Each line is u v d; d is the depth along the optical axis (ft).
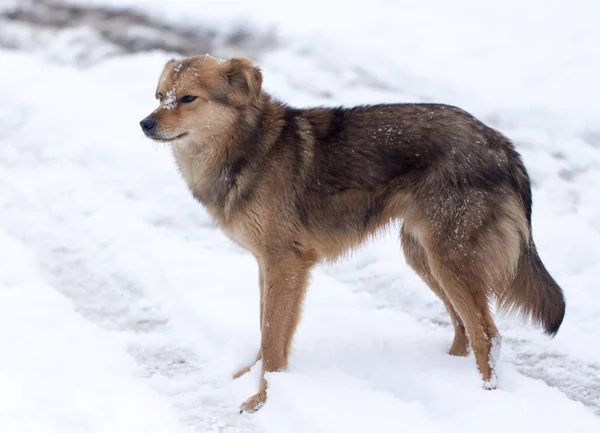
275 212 33.14
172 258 45.44
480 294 32.01
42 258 45.44
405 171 32.73
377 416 28.86
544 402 29.91
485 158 32.04
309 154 33.63
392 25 71.46
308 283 34.06
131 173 54.08
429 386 31.27
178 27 73.31
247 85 33.35
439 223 31.91
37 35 73.77
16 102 61.41
